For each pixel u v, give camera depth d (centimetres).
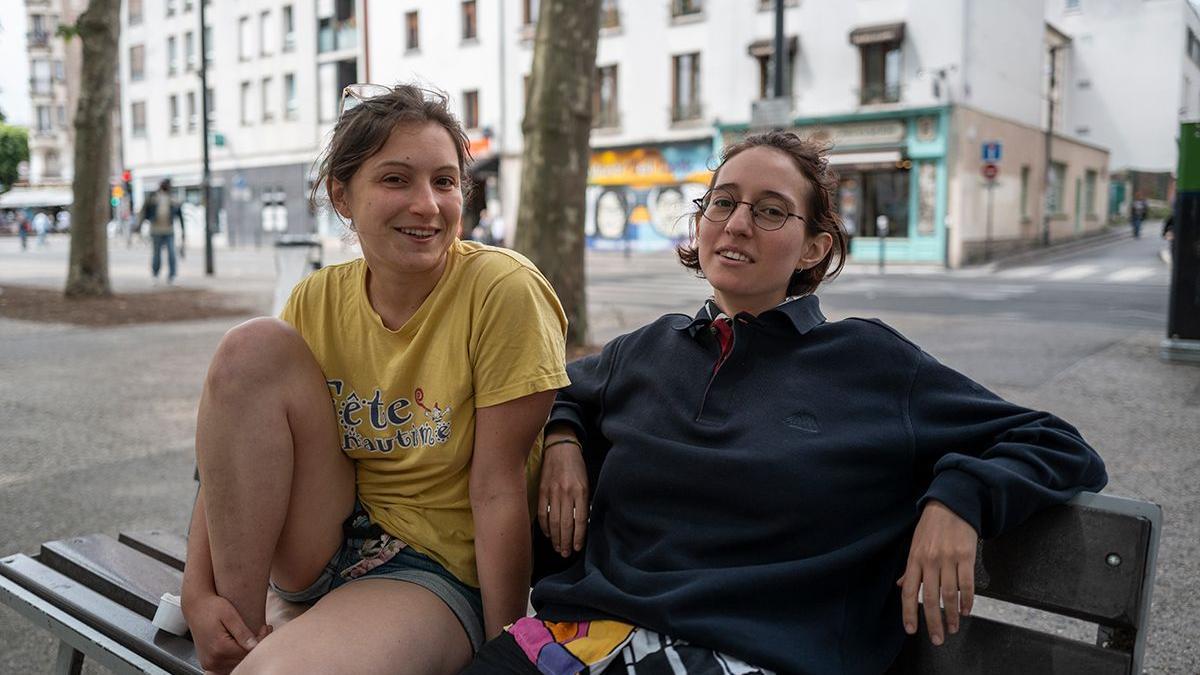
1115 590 163
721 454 186
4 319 1259
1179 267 869
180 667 194
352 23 3969
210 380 188
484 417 199
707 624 171
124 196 4681
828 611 177
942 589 158
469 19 3578
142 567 241
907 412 185
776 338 197
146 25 4891
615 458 203
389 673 176
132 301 1515
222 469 188
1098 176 3909
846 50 2727
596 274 2339
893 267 2633
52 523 434
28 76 7238
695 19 3006
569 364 236
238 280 2081
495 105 3509
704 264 210
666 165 3148
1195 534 396
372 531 207
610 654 175
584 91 884
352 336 209
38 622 230
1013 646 174
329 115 4084
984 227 2764
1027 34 2798
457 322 201
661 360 209
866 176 2764
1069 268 2481
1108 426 603
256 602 193
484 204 3234
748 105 2922
